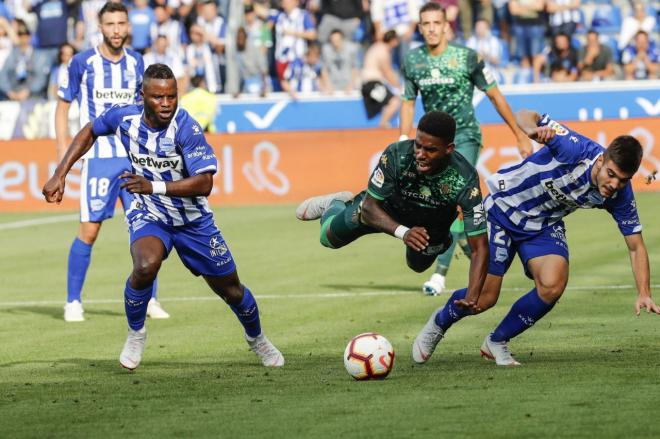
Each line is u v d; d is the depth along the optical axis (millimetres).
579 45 47125
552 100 42938
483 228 14844
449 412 12547
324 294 23812
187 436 11797
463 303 14648
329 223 16703
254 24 46344
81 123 21984
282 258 29766
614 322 19297
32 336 19672
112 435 11922
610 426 11711
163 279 26906
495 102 23484
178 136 15031
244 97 44406
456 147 23547
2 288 26031
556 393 13406
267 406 13148
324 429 11922
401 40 46812
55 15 47344
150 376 15484
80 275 21594
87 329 20391
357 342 14734
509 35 47031
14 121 45031
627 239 15133
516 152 40500
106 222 40031
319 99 44281
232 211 40844
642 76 46531
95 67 21766
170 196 14977
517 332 15633
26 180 42938
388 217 14984
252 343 16219
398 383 14422
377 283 25250
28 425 12477
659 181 41562
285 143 42188
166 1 47625
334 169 41969
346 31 46562
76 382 15133
